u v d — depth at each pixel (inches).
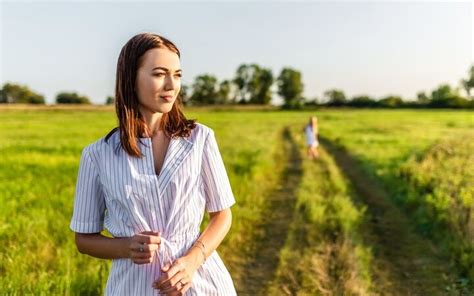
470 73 3895.2
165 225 73.8
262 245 281.9
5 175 482.3
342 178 523.8
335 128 1467.8
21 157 645.9
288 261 246.8
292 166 645.9
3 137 1114.7
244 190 404.2
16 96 4092.0
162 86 72.4
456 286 220.4
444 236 279.1
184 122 77.2
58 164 579.8
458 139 950.4
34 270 215.9
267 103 4987.7
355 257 239.9
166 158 74.0
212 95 4611.2
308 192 406.6
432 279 232.2
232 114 3031.5
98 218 77.0
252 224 322.0
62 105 3506.4
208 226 78.0
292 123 1923.0
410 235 304.3
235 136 1119.6
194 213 75.5
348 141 950.4
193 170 75.2
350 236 280.4
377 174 519.8
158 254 72.7
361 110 3809.1
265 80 4975.4
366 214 359.3
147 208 72.9
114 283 76.0
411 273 241.6
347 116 2591.0
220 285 77.7
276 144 987.3
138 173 72.8
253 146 828.0
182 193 74.0
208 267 77.4
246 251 271.1
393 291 221.0
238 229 292.4
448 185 387.2
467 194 331.3
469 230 260.8
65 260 218.8
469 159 599.5
